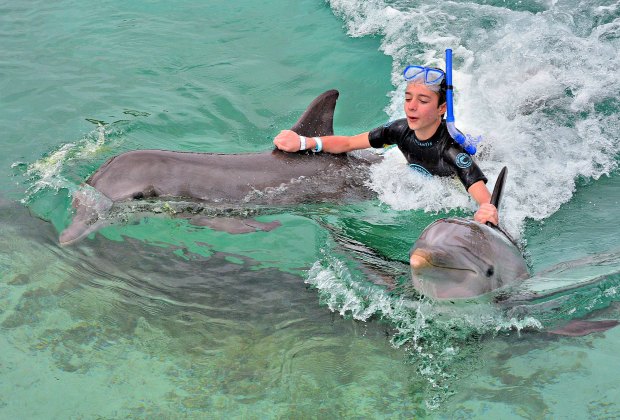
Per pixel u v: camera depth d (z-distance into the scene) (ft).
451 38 27.07
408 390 13.35
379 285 15.52
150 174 18.17
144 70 26.13
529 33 26.78
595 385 13.07
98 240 17.38
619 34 26.35
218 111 23.70
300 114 23.67
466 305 14.37
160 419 12.87
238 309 15.48
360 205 18.94
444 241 14.02
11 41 28.02
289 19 29.84
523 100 22.85
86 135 21.85
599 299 14.89
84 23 29.50
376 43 27.61
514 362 13.73
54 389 13.48
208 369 14.01
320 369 13.93
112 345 14.56
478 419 12.62
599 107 22.54
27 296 15.87
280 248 17.28
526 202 18.60
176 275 16.46
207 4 31.30
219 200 18.34
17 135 21.94
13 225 17.99
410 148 18.90
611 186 19.45
